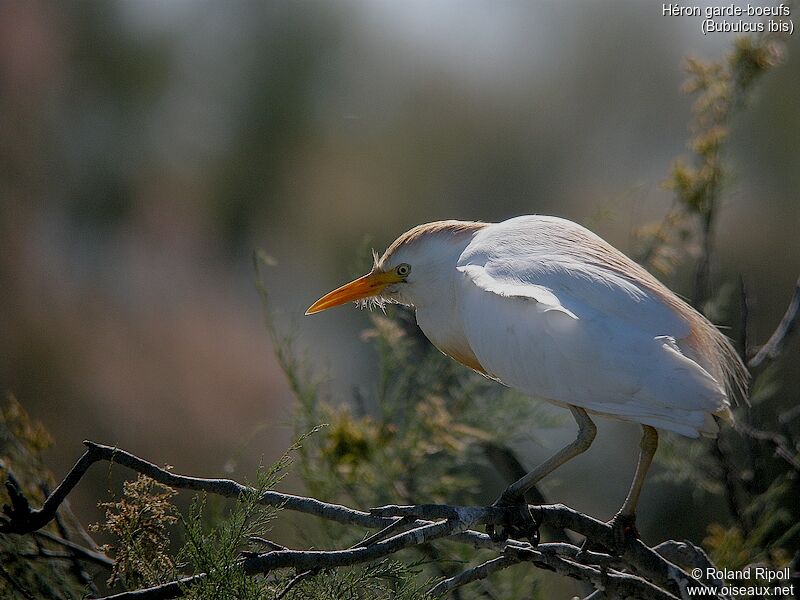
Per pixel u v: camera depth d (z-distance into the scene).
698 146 8.70
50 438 7.14
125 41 15.37
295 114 14.92
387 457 8.24
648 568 5.66
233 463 8.70
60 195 14.72
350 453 8.14
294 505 4.82
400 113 14.78
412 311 9.62
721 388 5.64
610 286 5.89
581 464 11.13
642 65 14.22
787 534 7.24
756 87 9.01
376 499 8.23
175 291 14.03
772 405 11.08
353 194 14.35
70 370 12.80
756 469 7.95
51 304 13.59
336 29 15.13
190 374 12.66
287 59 15.06
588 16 14.55
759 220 12.26
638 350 5.68
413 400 8.73
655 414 5.67
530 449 11.17
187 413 12.36
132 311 13.67
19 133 14.59
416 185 14.31
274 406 12.48
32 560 6.16
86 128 15.10
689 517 10.90
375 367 11.59
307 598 4.62
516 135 14.38
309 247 14.22
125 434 12.36
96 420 12.45
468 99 14.63
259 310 13.70
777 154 12.30
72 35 15.16
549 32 14.85
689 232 8.98
